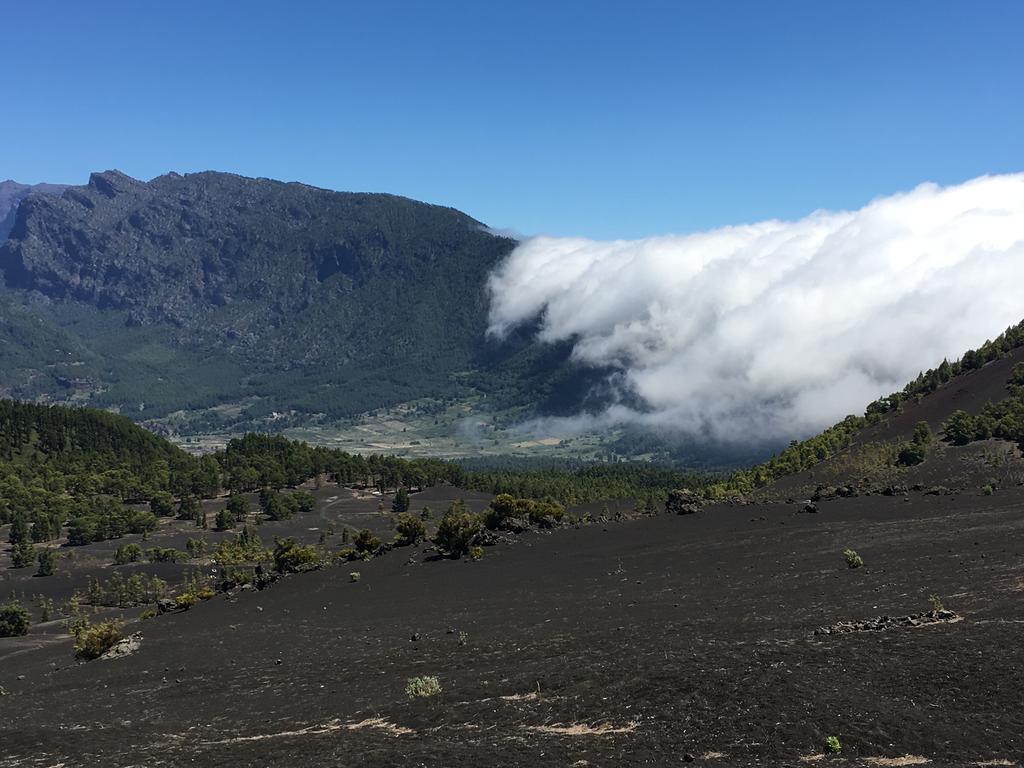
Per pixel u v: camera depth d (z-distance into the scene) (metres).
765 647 31.41
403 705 31.31
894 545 58.19
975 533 57.50
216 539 185.50
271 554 144.00
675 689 26.94
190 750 28.89
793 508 87.81
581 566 73.94
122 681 50.19
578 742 23.89
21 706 46.50
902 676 26.02
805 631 34.81
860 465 101.12
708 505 101.94
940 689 24.70
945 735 21.52
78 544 180.50
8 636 111.12
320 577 91.19
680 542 78.31
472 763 22.81
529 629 47.06
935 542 56.44
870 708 23.53
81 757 29.59
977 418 97.62
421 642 47.81
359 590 79.69
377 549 105.81
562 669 32.94
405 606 66.19
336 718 31.39
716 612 43.62
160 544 181.25
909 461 96.06
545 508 107.38
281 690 39.44
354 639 52.81
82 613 126.12
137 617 111.06
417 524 107.75
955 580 41.59
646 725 24.64
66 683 53.97
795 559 59.56
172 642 64.94
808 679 26.25
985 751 20.52
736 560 63.88
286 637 58.34
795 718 23.31
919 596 38.97
